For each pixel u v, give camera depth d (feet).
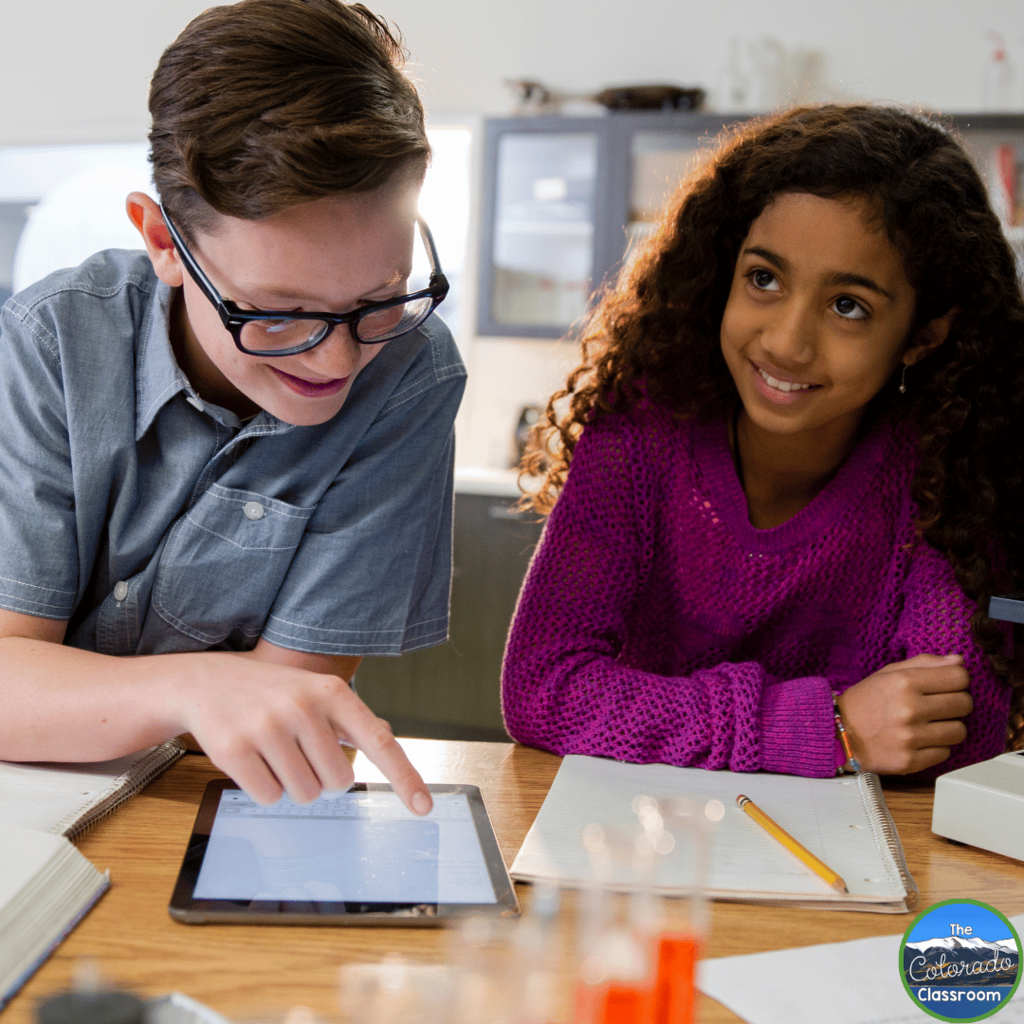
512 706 3.14
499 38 11.78
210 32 2.35
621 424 3.45
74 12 12.66
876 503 3.39
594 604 3.33
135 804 2.45
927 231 2.91
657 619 3.66
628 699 2.97
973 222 3.11
